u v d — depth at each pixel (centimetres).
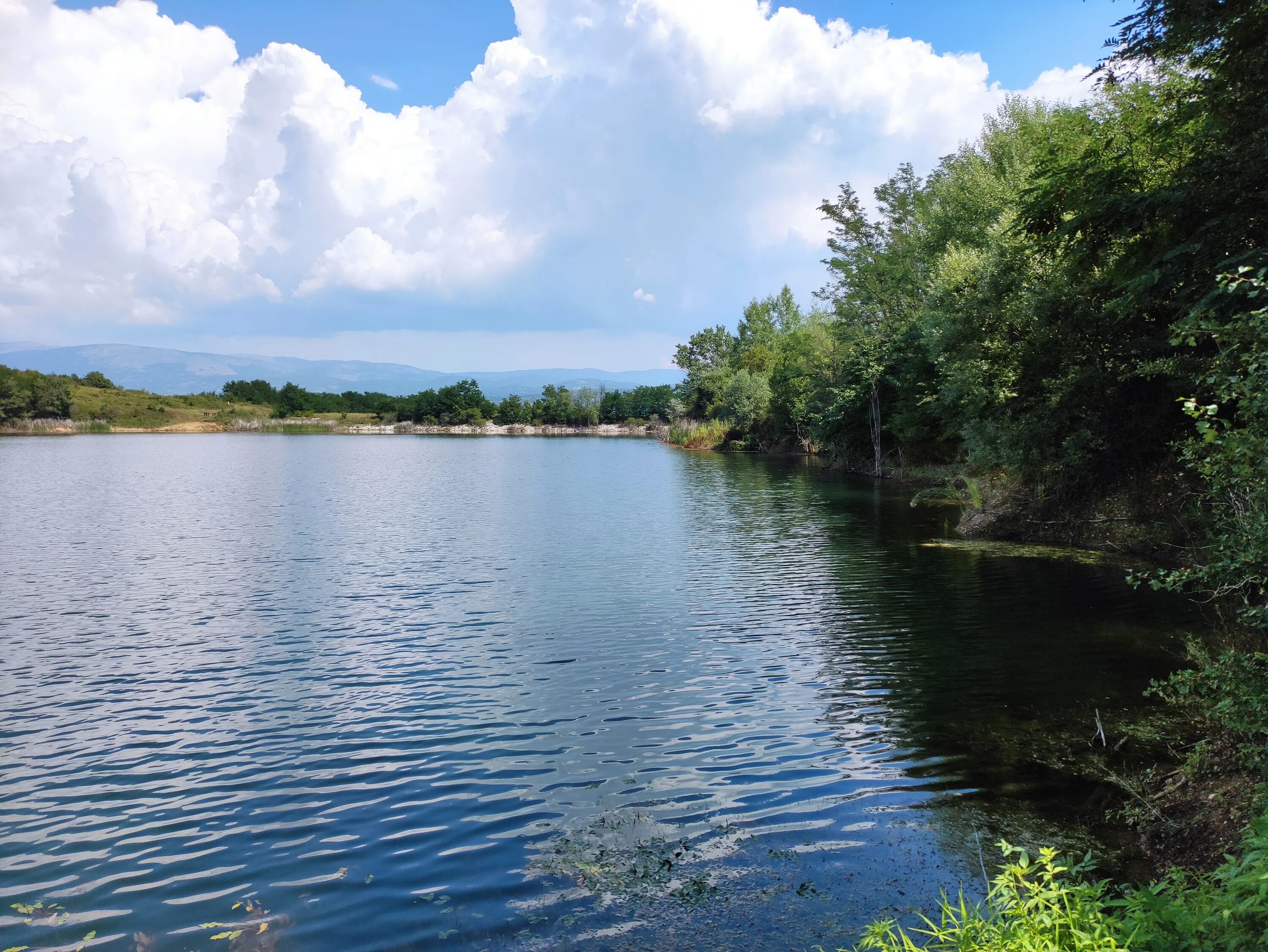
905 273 4466
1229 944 333
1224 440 571
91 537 2298
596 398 13488
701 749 830
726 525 2530
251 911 551
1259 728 556
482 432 11844
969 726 868
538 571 1812
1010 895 397
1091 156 1634
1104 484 2033
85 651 1209
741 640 1248
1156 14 1270
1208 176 1330
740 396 7275
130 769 802
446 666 1130
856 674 1067
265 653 1198
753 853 616
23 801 736
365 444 8425
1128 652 1120
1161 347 1709
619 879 581
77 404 10019
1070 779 728
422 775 780
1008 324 2169
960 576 1700
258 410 12106
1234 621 984
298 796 738
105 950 508
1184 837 590
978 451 2286
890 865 591
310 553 2055
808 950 488
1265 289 594
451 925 528
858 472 4628
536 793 735
